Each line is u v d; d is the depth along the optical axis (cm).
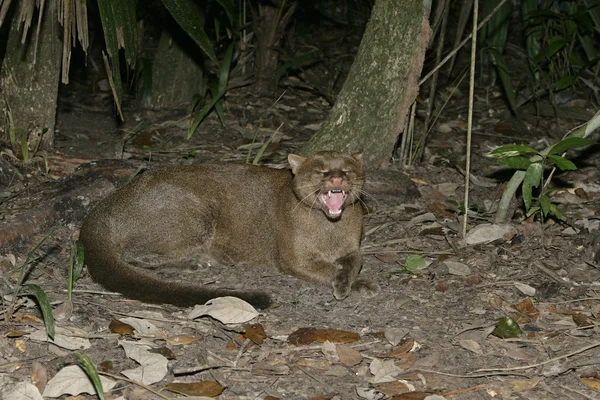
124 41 234
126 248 252
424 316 231
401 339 222
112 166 286
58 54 295
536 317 231
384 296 239
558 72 374
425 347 221
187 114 343
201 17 338
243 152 316
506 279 246
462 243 261
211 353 217
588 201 290
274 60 364
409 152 309
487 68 396
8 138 300
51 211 262
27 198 273
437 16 290
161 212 252
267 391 208
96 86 363
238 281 248
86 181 280
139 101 353
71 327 221
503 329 225
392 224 274
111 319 226
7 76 297
